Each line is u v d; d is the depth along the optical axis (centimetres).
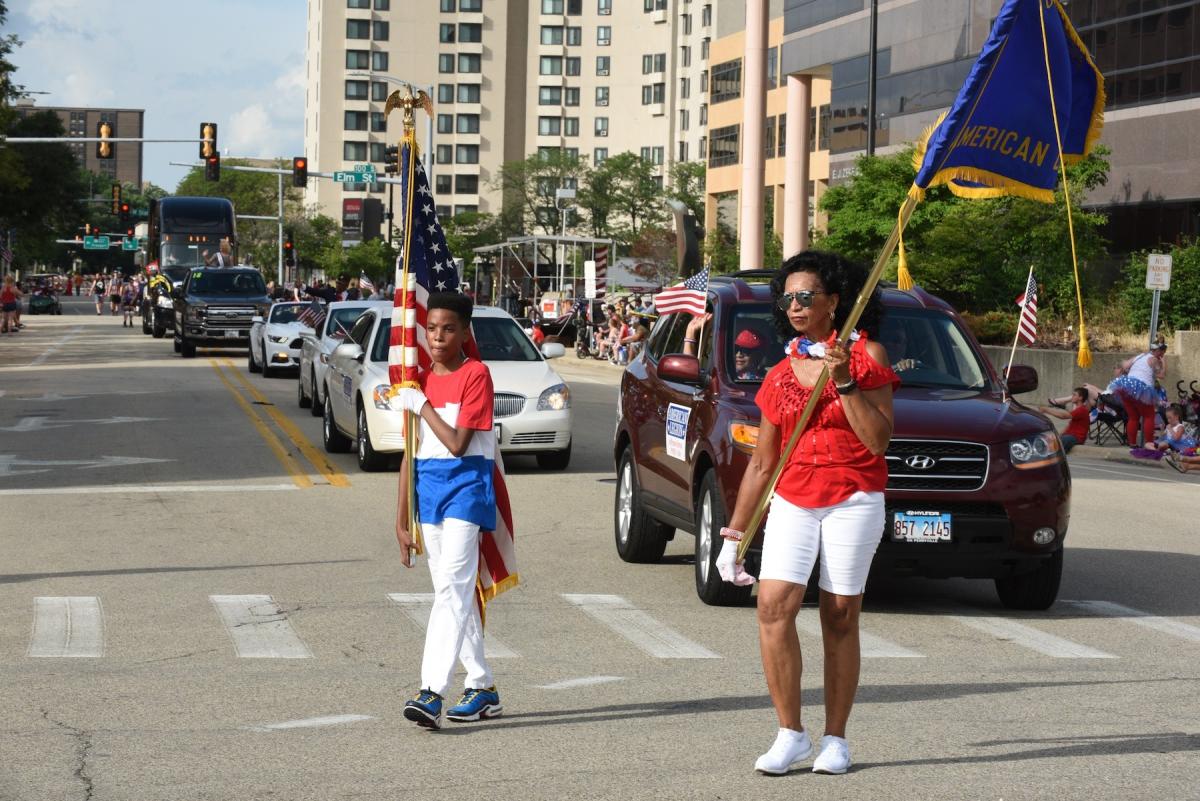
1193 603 1070
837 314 592
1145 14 4266
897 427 968
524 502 1522
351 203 10625
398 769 619
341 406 1850
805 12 6562
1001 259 3753
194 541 1252
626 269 7394
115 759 631
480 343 1858
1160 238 4212
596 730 686
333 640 887
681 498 1069
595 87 16175
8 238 9738
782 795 584
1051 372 3203
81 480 1642
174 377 3347
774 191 9125
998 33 682
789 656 604
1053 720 719
